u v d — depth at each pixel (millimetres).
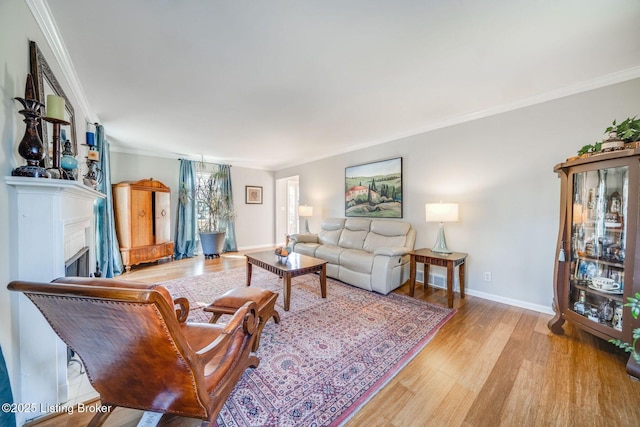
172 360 938
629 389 1480
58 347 1349
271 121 3275
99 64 1963
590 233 1978
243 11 1426
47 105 1364
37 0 1320
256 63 1964
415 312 2570
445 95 2537
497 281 2883
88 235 2264
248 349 1467
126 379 1047
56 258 1294
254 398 1416
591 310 1974
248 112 2967
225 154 5266
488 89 2410
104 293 772
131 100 2621
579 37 1658
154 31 1594
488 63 1972
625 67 2033
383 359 1780
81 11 1414
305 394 1450
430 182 3488
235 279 3754
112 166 4633
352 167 4625
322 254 3969
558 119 2445
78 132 2428
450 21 1511
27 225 1224
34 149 1228
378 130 3664
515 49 1791
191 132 3746
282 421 1266
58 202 1303
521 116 2672
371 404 1386
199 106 2785
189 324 1607
